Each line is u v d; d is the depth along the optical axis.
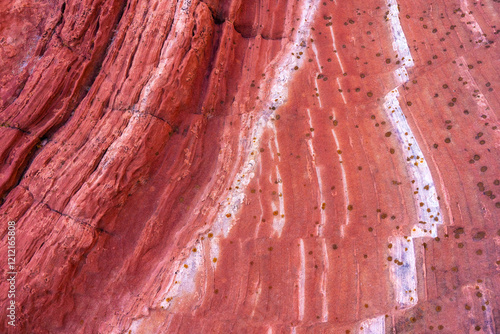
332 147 13.20
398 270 12.03
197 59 13.00
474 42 14.28
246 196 12.68
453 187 12.41
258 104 13.77
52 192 11.19
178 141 12.84
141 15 12.52
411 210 12.49
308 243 12.29
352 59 14.51
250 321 11.70
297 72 14.16
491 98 13.29
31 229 10.87
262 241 12.25
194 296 11.74
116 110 12.05
